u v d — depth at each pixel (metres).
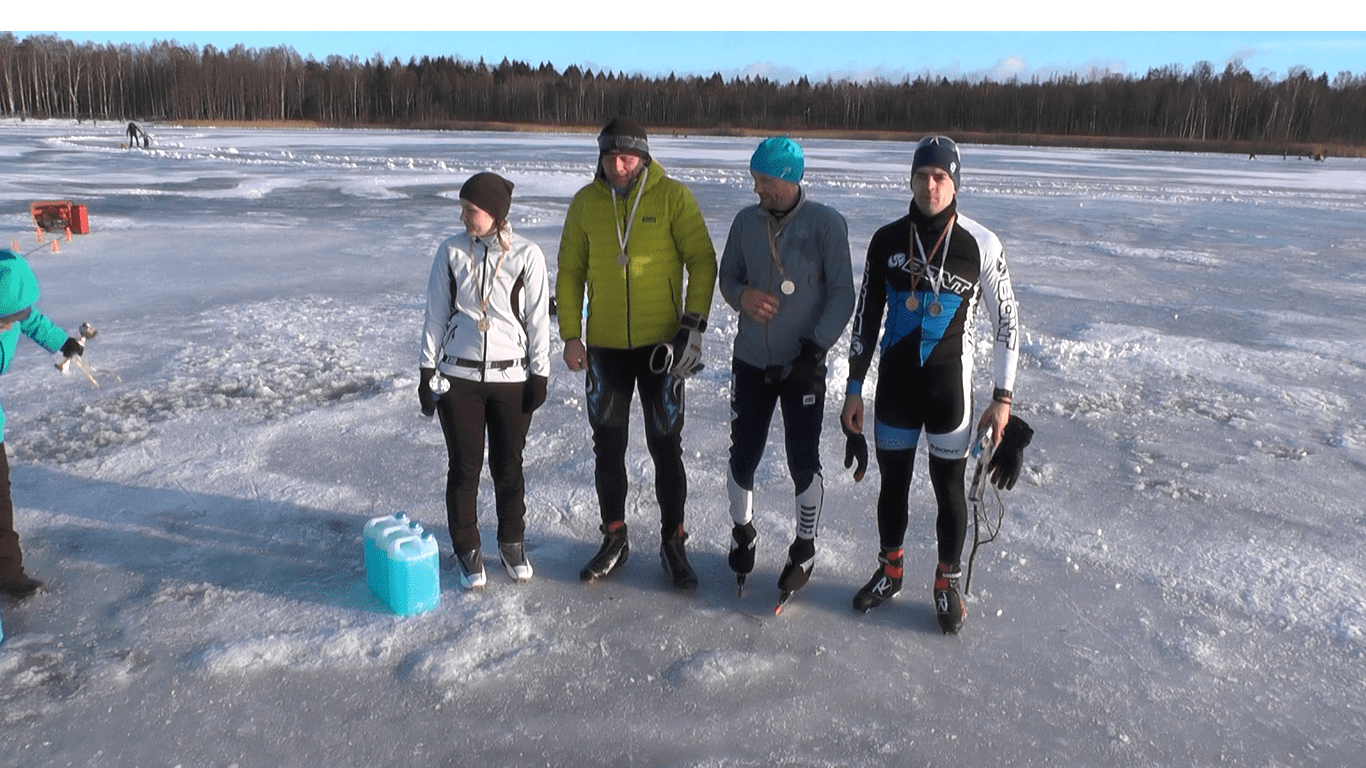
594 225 3.58
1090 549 4.15
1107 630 3.49
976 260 3.25
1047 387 6.81
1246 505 4.68
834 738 2.84
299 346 7.60
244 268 11.49
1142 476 5.07
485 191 3.37
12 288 3.59
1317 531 4.39
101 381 6.50
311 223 15.88
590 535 4.23
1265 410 6.34
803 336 3.47
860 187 24.36
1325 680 3.18
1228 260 13.47
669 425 3.64
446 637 3.32
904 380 3.35
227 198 19.69
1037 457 5.34
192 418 5.73
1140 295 10.68
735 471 3.61
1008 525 4.39
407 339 7.93
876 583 3.59
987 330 8.64
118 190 20.88
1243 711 3.01
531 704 2.97
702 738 2.82
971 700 3.04
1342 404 6.51
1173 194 24.92
